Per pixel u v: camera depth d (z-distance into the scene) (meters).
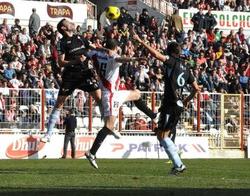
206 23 59.59
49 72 44.66
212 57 54.91
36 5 56.69
